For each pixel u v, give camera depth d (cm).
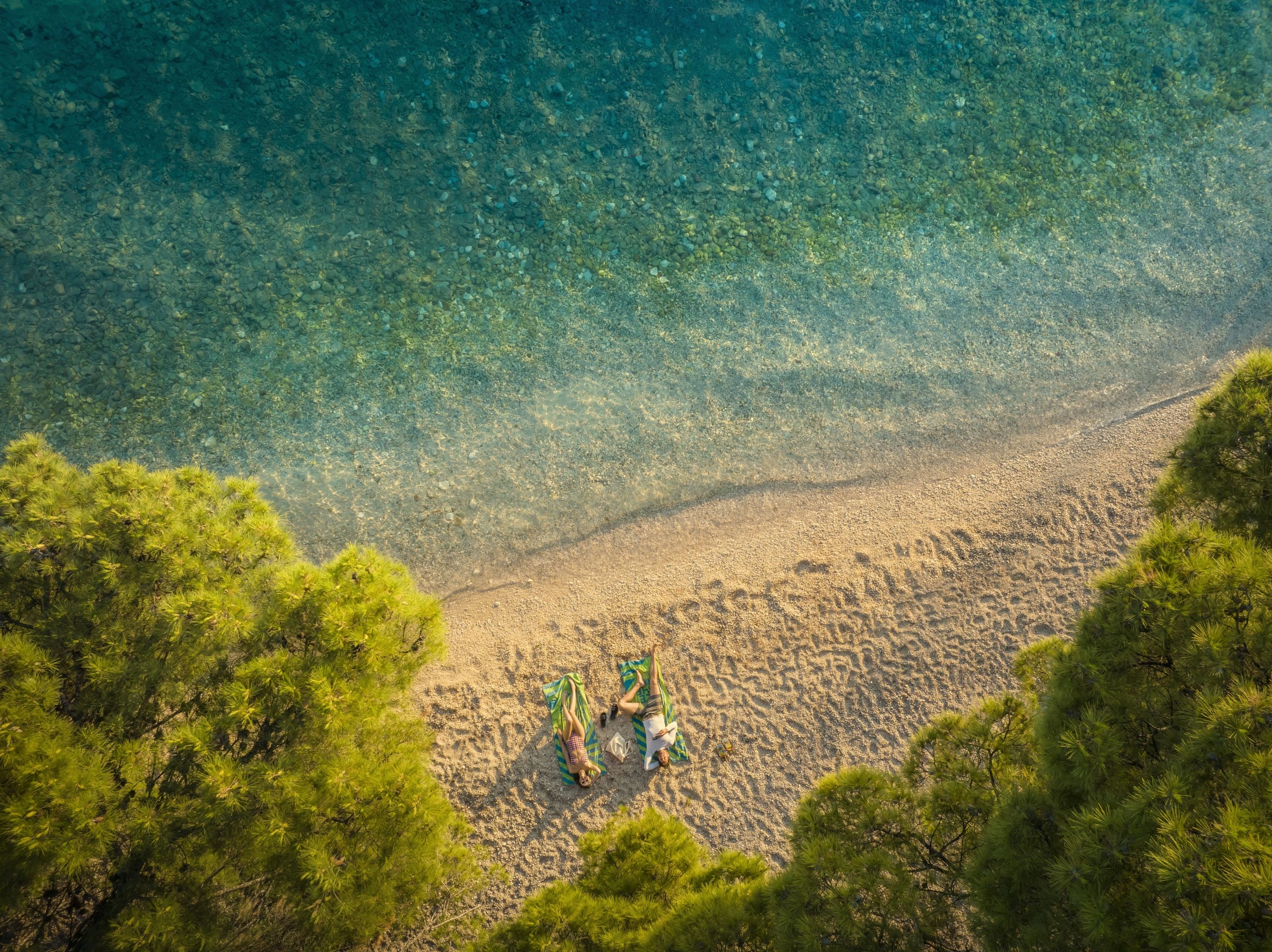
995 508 1180
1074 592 1098
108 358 1254
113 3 1347
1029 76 1502
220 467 1220
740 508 1210
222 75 1367
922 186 1432
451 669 1096
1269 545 677
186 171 1338
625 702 1050
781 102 1469
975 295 1355
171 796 728
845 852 663
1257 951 432
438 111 1412
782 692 1070
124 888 738
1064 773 575
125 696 756
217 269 1309
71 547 756
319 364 1280
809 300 1352
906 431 1259
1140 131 1471
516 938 746
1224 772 499
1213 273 1363
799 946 611
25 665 684
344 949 901
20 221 1277
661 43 1475
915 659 1074
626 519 1207
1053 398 1277
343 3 1418
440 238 1361
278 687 736
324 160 1373
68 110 1316
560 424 1263
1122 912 497
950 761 725
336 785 733
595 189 1404
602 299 1342
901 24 1518
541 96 1436
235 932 786
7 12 1309
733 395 1285
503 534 1199
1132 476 1182
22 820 623
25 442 824
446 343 1305
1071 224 1410
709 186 1416
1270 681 538
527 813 1014
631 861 795
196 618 743
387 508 1209
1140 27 1525
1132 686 586
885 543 1161
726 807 1019
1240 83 1502
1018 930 569
